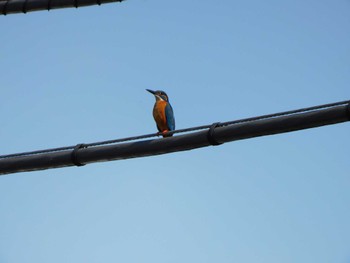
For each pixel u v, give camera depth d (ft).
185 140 36.91
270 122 34.22
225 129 35.73
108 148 39.11
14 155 41.29
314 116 32.99
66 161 39.88
